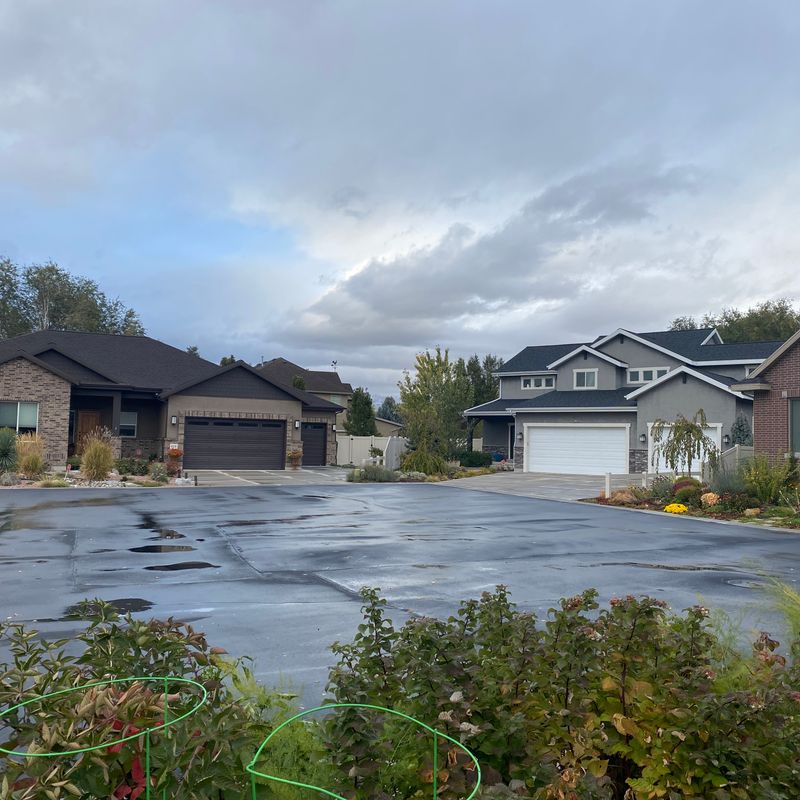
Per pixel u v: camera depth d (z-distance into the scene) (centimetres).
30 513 1806
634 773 355
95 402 3550
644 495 2320
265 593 956
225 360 5941
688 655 349
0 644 696
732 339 7212
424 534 1534
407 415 3709
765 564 1223
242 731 267
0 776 247
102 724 242
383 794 284
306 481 3005
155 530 1535
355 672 361
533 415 3862
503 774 315
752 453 2473
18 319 6900
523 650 352
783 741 303
